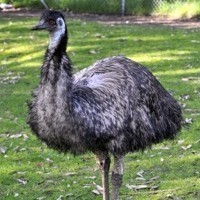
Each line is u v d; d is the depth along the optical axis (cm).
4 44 1806
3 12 2411
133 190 820
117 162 706
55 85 637
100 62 725
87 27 1962
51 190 831
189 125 1028
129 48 1662
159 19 2150
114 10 2297
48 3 2441
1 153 970
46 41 1803
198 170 873
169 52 1594
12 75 1509
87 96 663
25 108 1205
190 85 1297
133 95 695
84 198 805
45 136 667
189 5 2169
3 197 818
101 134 666
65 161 929
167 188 821
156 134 723
